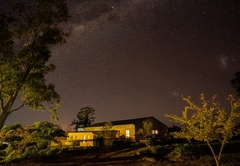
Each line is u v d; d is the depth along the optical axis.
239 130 8.73
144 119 30.17
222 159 11.09
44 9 14.19
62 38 15.28
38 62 14.98
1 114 13.72
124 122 31.78
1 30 11.77
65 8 14.45
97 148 19.91
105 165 13.11
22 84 14.43
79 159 15.76
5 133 21.70
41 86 15.56
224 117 8.38
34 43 14.65
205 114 8.63
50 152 18.39
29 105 15.57
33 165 14.59
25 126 24.27
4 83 14.03
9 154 17.00
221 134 8.78
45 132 22.08
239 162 10.30
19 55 14.30
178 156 12.53
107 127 25.69
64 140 30.66
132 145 20.83
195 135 8.88
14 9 13.50
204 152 13.09
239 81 17.06
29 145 23.55
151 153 14.43
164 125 31.94
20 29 13.91
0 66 13.66
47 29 14.86
